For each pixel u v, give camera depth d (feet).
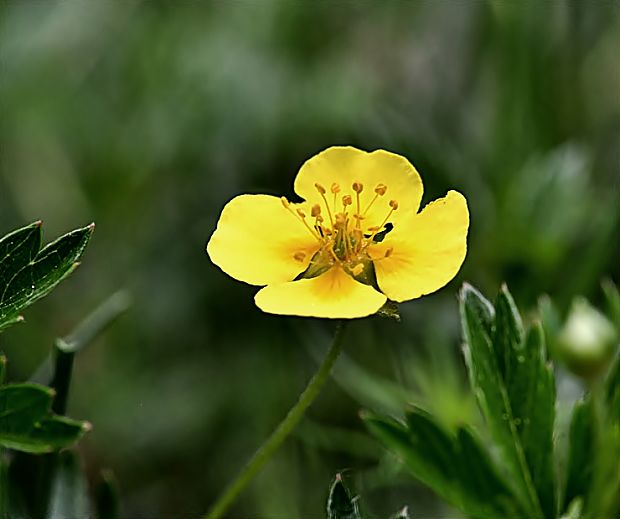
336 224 0.33
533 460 0.33
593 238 0.41
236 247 0.33
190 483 0.42
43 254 0.31
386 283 0.33
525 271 0.40
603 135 0.44
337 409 0.42
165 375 0.44
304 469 0.41
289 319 0.43
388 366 0.42
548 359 0.35
